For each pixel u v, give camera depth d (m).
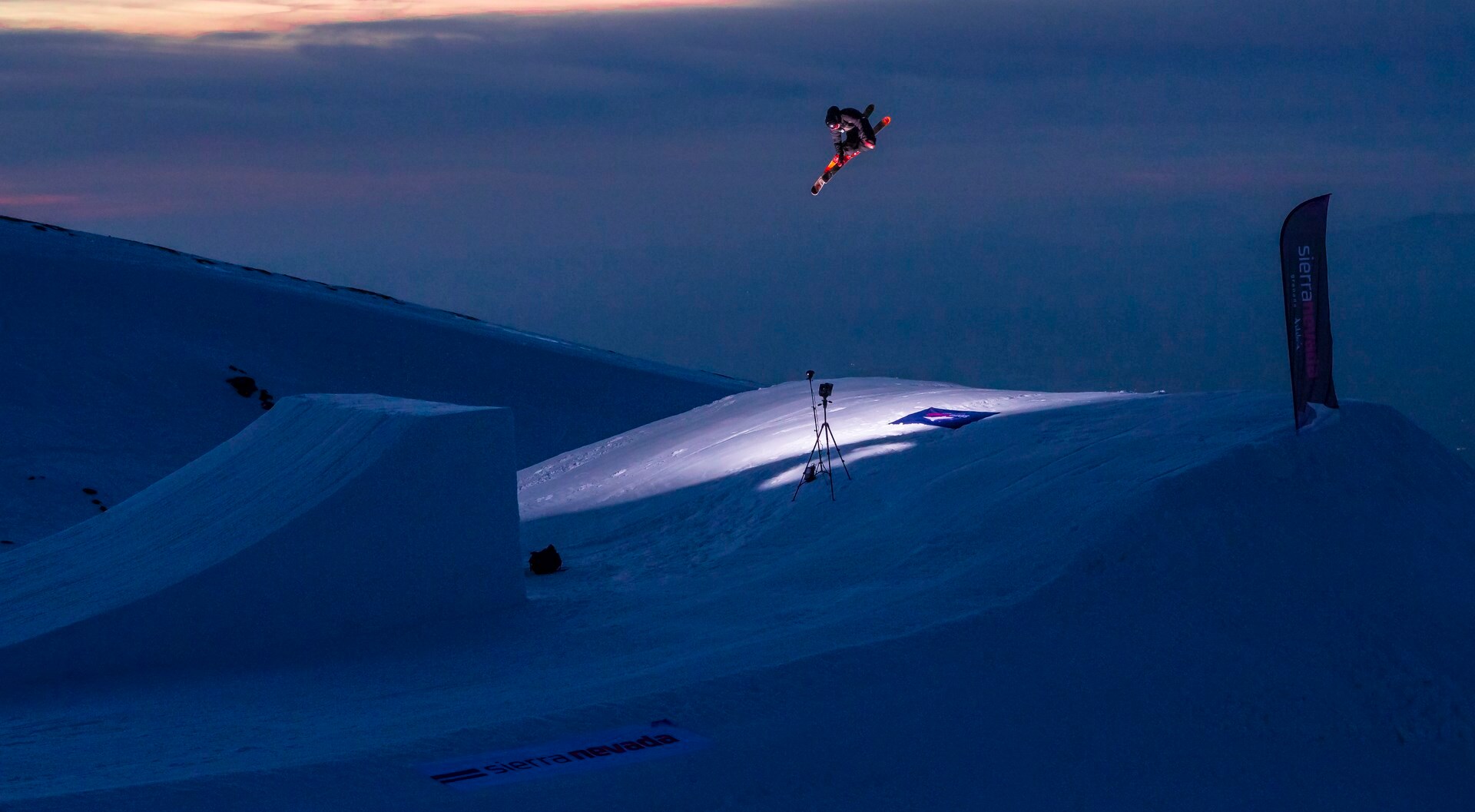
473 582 21.94
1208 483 19.89
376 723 14.34
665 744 12.52
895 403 31.84
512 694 15.52
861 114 20.17
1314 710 15.39
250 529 21.38
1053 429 25.39
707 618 19.27
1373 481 21.31
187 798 10.39
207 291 96.31
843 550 21.80
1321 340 21.95
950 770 12.84
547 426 90.69
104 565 22.75
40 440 67.56
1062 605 16.98
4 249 89.44
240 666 19.30
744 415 36.03
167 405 77.44
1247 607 17.45
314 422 26.06
